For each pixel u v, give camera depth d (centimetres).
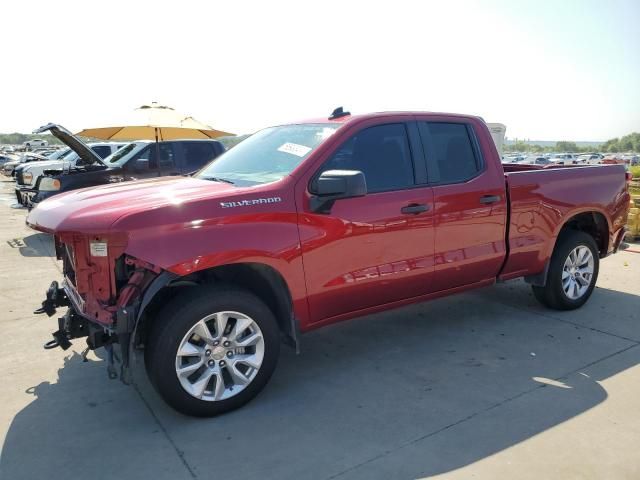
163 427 332
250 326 352
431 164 435
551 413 343
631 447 305
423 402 360
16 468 290
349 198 377
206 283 347
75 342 470
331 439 317
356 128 403
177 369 328
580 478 278
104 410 353
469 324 511
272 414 347
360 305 407
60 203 365
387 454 301
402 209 408
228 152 482
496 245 472
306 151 390
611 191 562
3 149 8400
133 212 317
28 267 766
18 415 346
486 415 341
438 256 436
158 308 344
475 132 470
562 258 523
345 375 404
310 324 387
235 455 302
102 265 330
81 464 294
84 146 905
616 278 678
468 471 284
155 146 1104
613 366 415
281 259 354
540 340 470
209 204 335
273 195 357
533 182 492
